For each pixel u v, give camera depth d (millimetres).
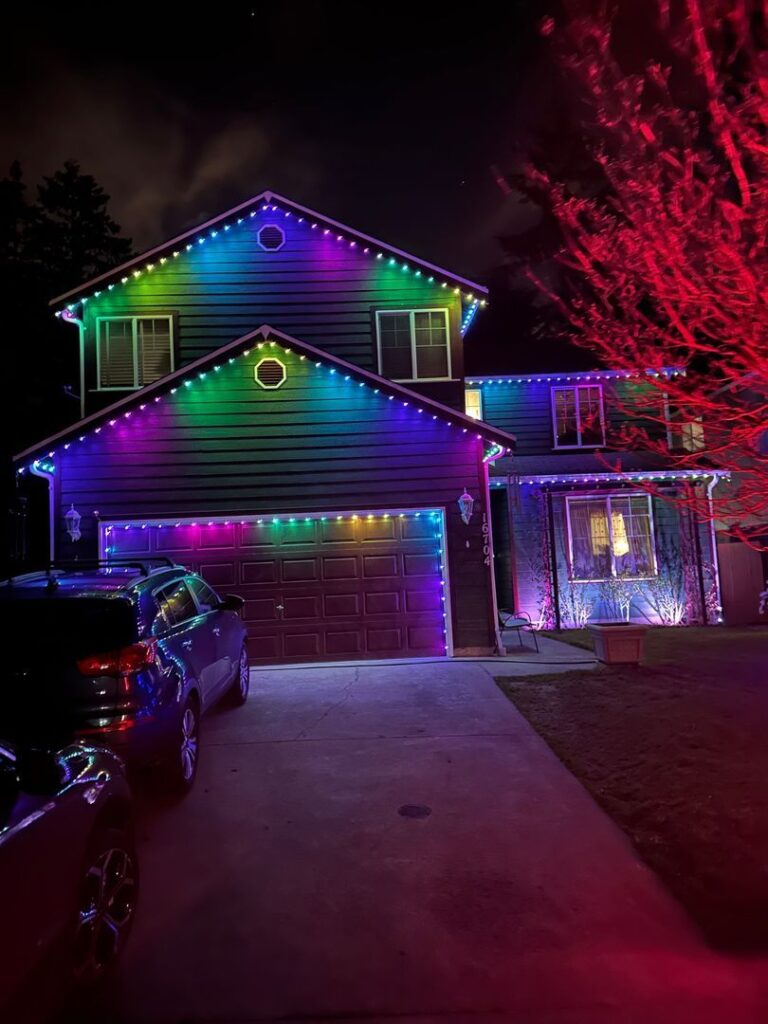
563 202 7254
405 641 11328
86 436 11148
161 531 11250
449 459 11523
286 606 11273
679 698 8008
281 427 11422
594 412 17000
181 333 13102
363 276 13328
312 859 4453
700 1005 2992
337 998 3105
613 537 15977
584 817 4980
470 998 3078
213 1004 3086
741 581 15766
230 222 13266
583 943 3461
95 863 3229
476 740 6793
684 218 5625
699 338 8008
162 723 4977
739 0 4434
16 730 4500
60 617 4859
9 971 2352
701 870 4094
